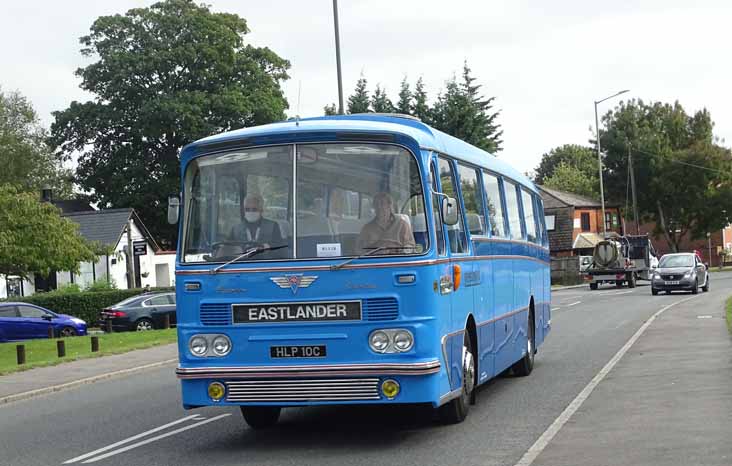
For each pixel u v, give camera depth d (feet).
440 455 33.71
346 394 35.09
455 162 42.45
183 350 36.63
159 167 236.84
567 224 316.60
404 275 35.17
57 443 41.86
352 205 35.96
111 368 79.10
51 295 159.43
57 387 67.87
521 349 55.52
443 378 36.29
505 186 53.31
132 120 230.68
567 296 172.76
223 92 230.07
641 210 355.36
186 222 37.24
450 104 218.79
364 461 33.24
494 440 36.17
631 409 41.34
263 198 36.58
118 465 35.14
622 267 203.82
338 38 120.88
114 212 216.13
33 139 317.22
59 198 315.58
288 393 35.40
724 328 82.58
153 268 222.28
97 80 230.27
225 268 36.22
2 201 119.75
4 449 41.01
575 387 50.98
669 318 99.50
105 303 161.07
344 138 36.45
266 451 36.29
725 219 344.90
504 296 50.31
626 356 64.90
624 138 348.18
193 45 229.25
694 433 34.78
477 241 44.29
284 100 242.78
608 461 30.60
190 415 48.34
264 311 35.81
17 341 126.72
